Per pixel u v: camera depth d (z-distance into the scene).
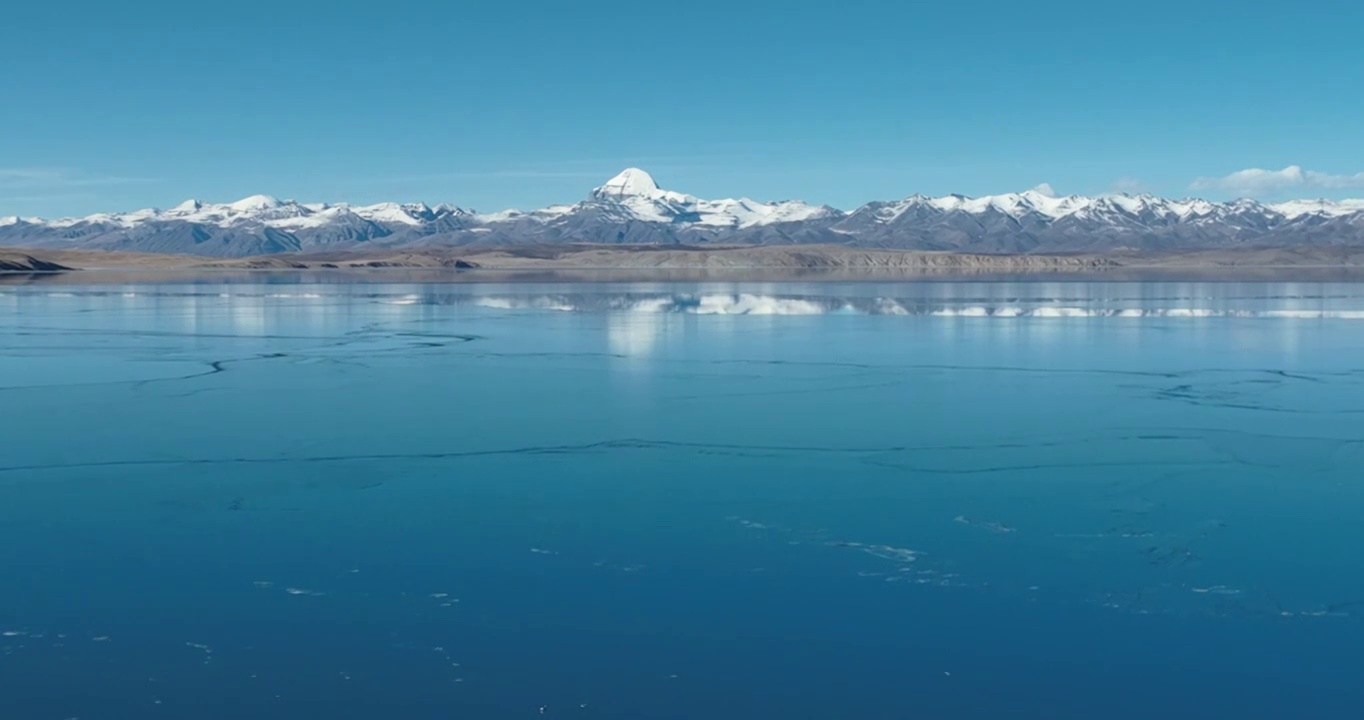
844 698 16.52
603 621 19.02
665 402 38.69
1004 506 25.23
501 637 18.44
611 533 23.39
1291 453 30.28
